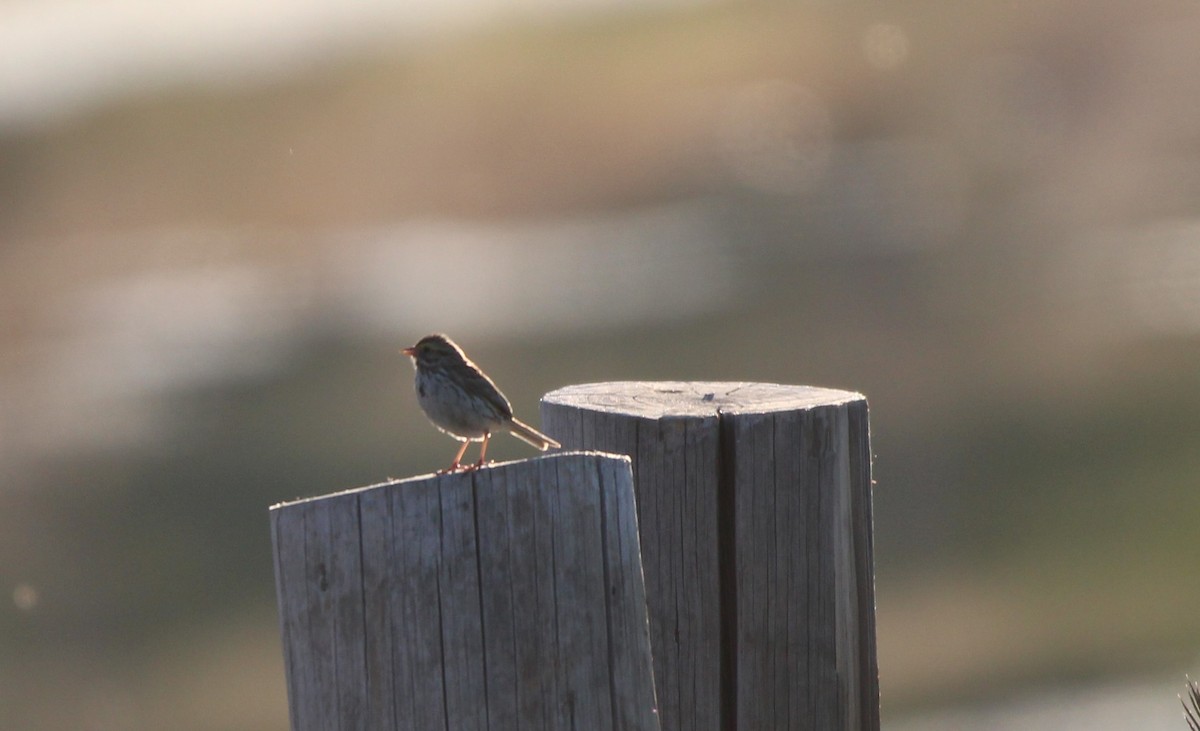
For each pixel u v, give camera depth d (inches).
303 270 1534.2
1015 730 544.1
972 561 743.7
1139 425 898.7
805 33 2213.3
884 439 919.7
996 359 1066.1
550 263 1482.5
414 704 173.9
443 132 1990.7
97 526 853.2
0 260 1632.6
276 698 681.0
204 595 778.2
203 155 1978.3
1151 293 1206.3
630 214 1705.2
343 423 999.0
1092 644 644.1
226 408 1050.7
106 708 665.0
